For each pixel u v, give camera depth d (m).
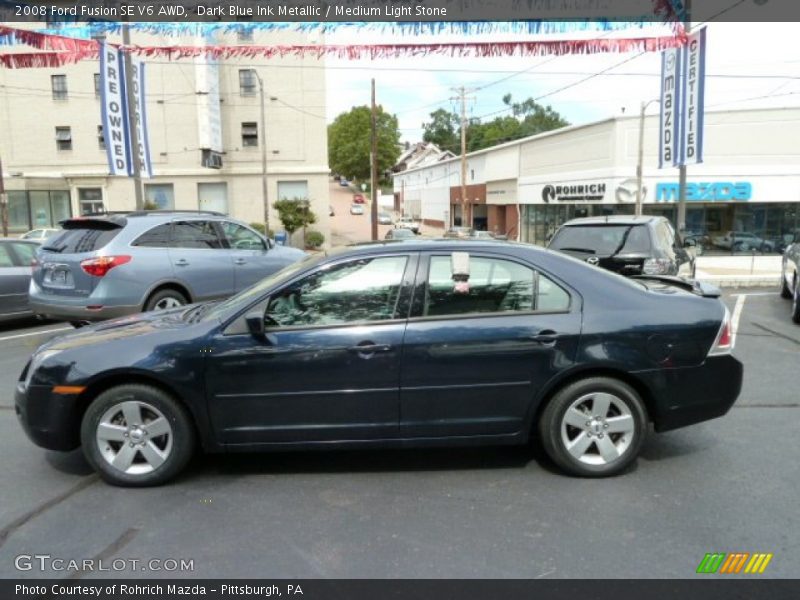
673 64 15.47
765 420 5.27
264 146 32.69
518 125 89.31
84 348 4.11
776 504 3.80
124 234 8.19
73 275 7.95
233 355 4.03
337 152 103.62
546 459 4.51
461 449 4.71
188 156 33.31
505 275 4.20
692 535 3.45
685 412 4.19
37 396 4.09
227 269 9.16
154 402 4.05
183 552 3.35
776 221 26.75
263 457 4.61
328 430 4.11
